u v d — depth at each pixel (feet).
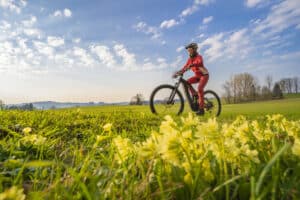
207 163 4.34
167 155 3.77
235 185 4.10
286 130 7.42
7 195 2.63
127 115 27.20
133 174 4.65
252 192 3.24
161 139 3.91
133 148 5.08
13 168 5.75
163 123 4.52
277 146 5.87
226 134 5.90
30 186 5.18
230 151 4.12
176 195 4.06
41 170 6.19
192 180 3.94
